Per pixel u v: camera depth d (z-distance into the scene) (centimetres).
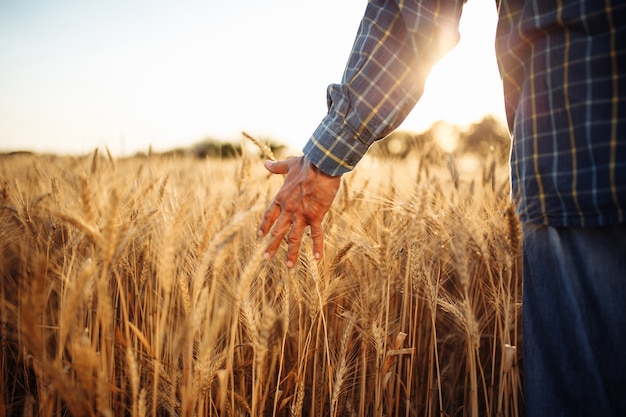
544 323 136
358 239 203
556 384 136
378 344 191
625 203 115
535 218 133
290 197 170
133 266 212
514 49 135
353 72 162
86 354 116
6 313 202
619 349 125
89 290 170
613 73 115
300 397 174
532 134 130
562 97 122
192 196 265
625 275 122
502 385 190
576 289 129
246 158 267
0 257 224
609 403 128
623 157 114
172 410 160
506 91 143
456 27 155
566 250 129
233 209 253
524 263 145
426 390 243
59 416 175
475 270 240
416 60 158
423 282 210
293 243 172
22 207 227
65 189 265
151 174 321
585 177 119
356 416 226
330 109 170
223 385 143
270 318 145
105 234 123
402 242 212
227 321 203
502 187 287
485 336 239
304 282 202
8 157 334
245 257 238
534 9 126
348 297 236
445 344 269
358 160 167
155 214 200
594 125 117
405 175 317
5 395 202
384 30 159
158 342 151
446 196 240
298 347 213
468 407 224
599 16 114
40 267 113
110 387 150
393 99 160
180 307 214
